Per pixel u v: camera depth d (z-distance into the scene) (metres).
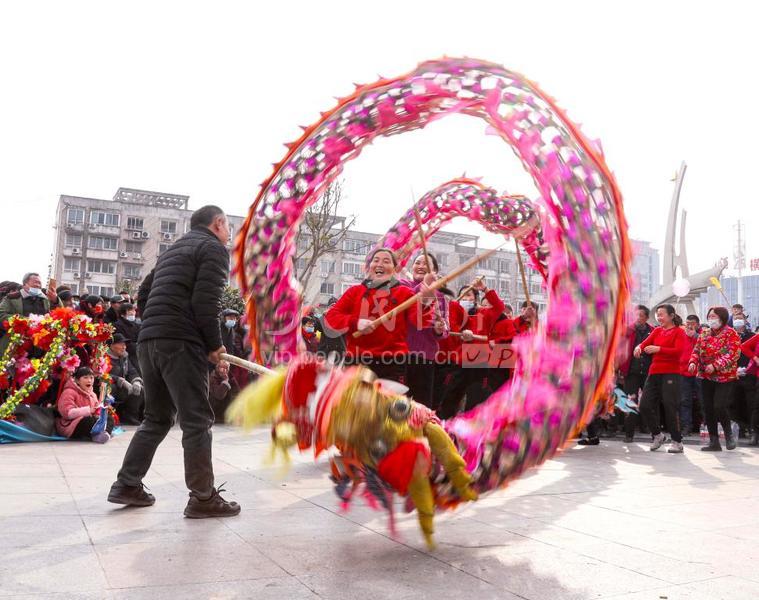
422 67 3.82
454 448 3.23
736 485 5.38
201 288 3.88
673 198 23.50
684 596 2.58
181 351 3.87
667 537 3.52
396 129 4.36
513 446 3.29
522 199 7.16
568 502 4.48
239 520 3.78
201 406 3.90
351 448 3.16
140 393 9.74
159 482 4.94
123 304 10.41
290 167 4.24
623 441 9.44
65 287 10.73
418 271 5.91
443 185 7.41
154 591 2.52
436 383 7.48
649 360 9.98
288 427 3.44
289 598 2.49
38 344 7.78
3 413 7.34
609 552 3.21
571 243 3.47
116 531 3.45
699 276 22.12
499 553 3.16
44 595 2.44
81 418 7.55
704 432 10.85
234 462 6.09
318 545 3.26
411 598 2.52
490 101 3.78
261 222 4.27
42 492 4.46
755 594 2.62
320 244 22.12
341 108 4.10
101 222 67.19
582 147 3.56
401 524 3.74
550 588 2.66
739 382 9.85
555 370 3.41
